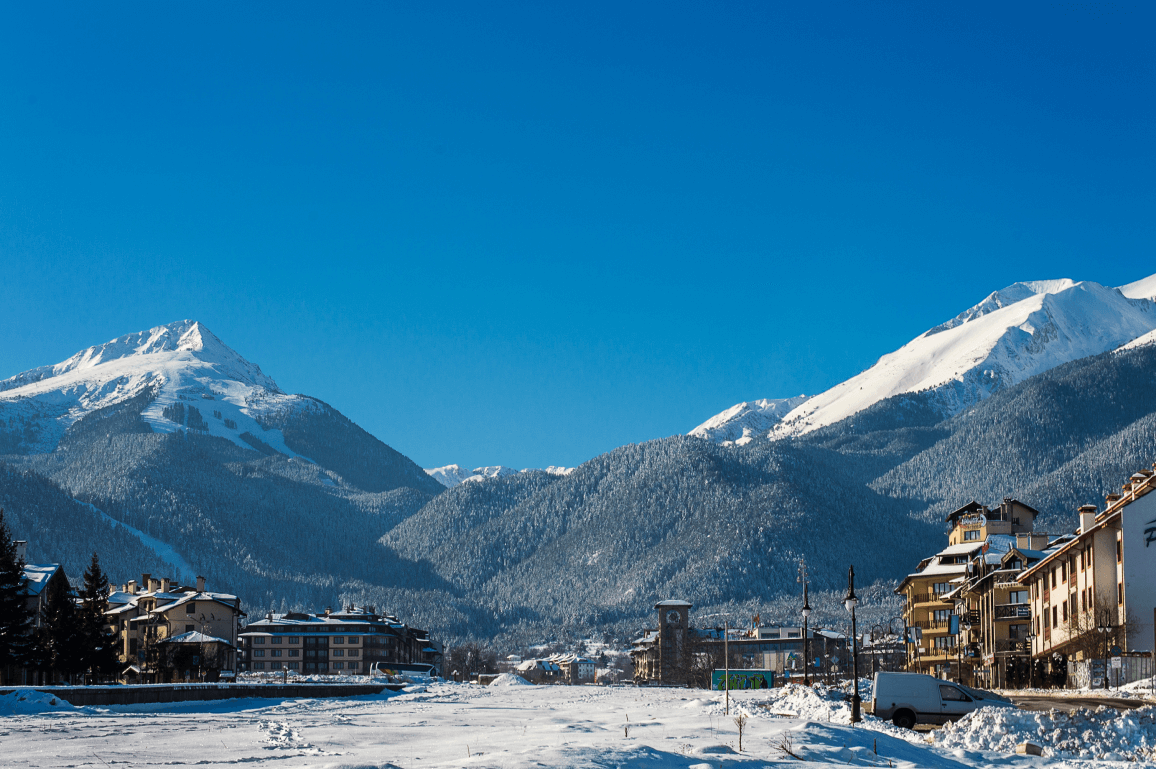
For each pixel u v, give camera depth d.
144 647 157.88
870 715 47.62
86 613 108.69
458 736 43.34
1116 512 80.75
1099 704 55.41
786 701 59.06
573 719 55.78
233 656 169.88
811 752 33.25
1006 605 107.19
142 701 64.31
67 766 30.62
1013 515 140.00
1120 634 78.19
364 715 59.59
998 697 49.59
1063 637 93.38
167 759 32.72
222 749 36.50
